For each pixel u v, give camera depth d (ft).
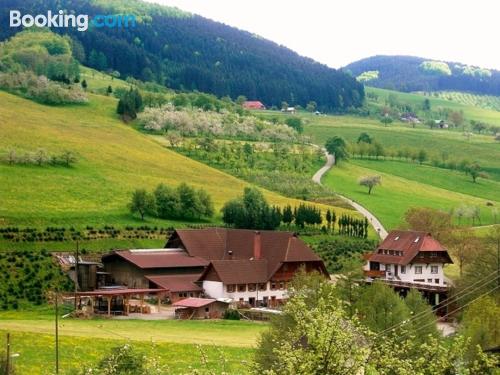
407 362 151.84
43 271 466.29
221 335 342.44
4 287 435.53
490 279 371.35
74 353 286.87
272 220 618.03
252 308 446.60
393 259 515.09
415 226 631.56
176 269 488.44
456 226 640.58
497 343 267.80
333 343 142.51
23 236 507.30
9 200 574.15
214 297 465.88
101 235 545.85
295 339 153.58
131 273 482.69
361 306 283.38
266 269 482.28
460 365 164.14
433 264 515.91
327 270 529.45
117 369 198.49
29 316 394.52
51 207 580.71
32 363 271.69
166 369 203.92
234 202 622.13
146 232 570.05
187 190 629.51
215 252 522.06
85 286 460.14
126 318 400.26
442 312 409.90
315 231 628.69
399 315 274.98
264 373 143.33
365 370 144.66
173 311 431.84
